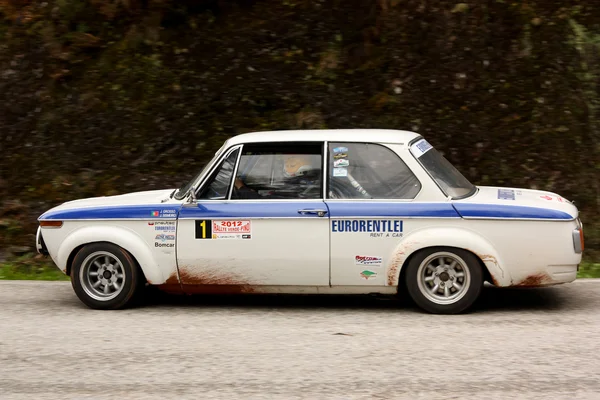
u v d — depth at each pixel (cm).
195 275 1540
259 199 1520
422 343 1310
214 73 2705
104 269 1597
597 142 2414
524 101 2531
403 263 1480
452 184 1521
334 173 1512
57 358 1260
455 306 1488
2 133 2580
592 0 2766
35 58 2775
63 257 1585
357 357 1238
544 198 1550
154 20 2834
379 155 1514
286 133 1570
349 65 2719
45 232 1600
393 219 1476
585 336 1342
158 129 2556
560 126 2453
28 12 2895
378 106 2575
